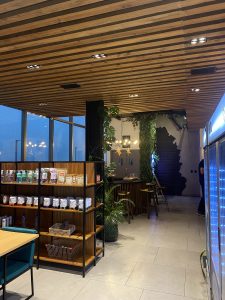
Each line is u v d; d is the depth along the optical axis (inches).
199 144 451.8
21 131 274.5
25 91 194.1
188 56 127.7
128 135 450.9
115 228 199.9
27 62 137.7
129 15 91.7
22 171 161.5
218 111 61.7
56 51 123.9
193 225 251.4
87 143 224.5
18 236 114.8
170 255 170.9
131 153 447.8
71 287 128.5
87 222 159.0
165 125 478.9
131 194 298.5
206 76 156.1
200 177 297.4
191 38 109.2
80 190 159.5
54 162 163.3
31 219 170.9
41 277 139.3
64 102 229.3
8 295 120.8
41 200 157.6
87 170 156.9
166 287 128.3
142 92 192.4
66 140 371.6
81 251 159.9
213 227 84.6
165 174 477.4
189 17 93.9
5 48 120.6
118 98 211.0
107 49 120.7
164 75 154.9
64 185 147.3
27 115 281.7
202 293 122.3
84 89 186.7
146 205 318.3
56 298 118.3
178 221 269.0
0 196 170.4
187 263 157.6
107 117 230.8
